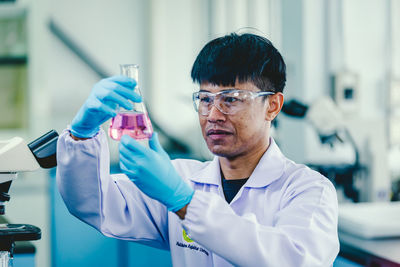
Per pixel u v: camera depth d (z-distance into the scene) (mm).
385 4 3703
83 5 4074
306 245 1143
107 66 4152
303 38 3500
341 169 2635
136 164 1072
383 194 2525
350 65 3652
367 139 2486
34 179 3787
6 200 1231
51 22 4012
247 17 3820
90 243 2715
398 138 3721
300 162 3498
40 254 3596
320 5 3529
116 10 4145
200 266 1435
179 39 4188
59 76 4059
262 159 1437
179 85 4223
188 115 4238
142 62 4207
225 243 1091
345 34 3609
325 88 3564
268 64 1301
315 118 2395
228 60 1237
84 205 1292
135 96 1113
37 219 3727
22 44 3902
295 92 3512
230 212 1123
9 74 3992
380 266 1613
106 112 1097
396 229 1898
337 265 1838
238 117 1231
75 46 4070
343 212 2184
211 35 3979
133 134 1120
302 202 1263
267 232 1121
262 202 1404
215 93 1242
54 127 4047
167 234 1560
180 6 4156
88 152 1210
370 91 3727
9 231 1220
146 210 1515
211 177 1483
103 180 1277
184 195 1129
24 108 4043
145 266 2740
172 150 4211
